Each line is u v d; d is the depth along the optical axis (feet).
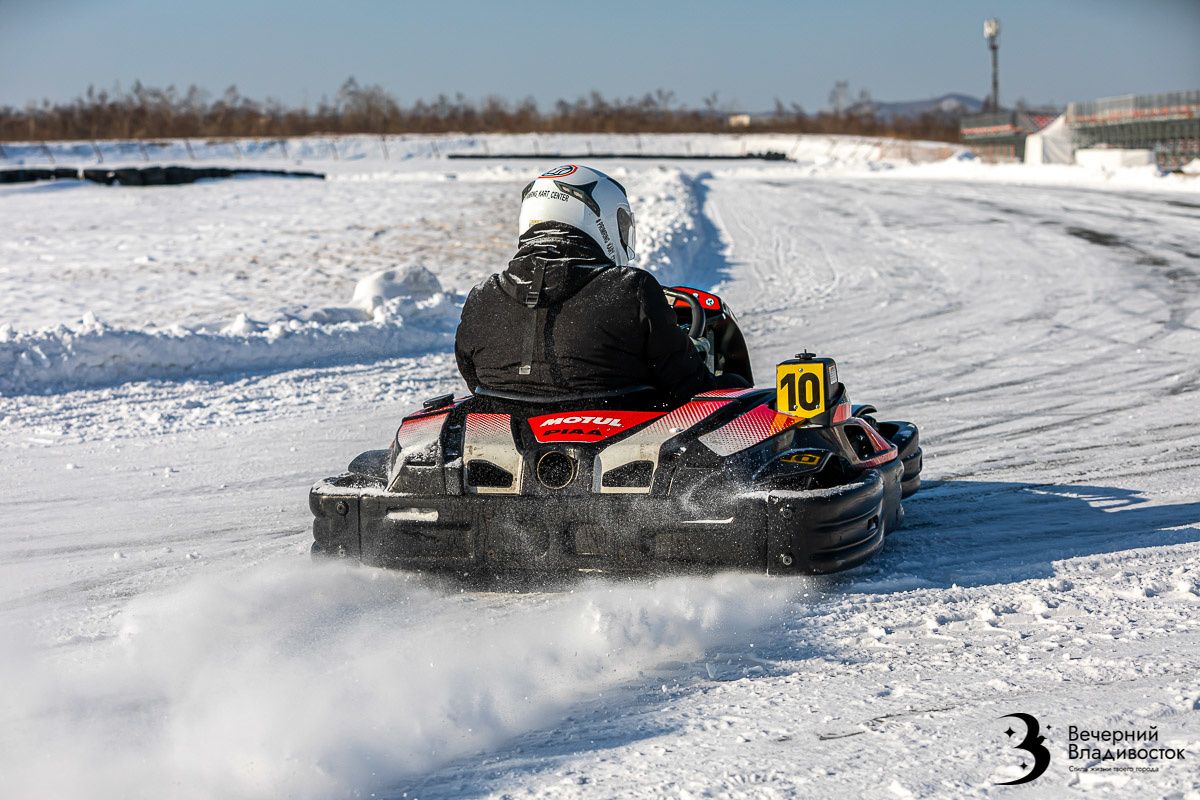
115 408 36.22
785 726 12.09
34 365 39.68
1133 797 9.92
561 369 17.76
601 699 13.35
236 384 39.99
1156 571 17.65
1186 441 28.17
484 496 17.15
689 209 104.83
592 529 16.74
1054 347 43.52
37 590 19.30
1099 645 14.17
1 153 251.60
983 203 111.04
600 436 17.04
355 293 54.24
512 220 103.40
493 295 18.44
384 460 18.97
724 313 21.76
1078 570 17.95
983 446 28.68
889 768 10.82
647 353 17.89
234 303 61.21
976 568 18.39
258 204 128.06
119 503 25.52
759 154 235.20
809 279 67.31
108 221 111.24
